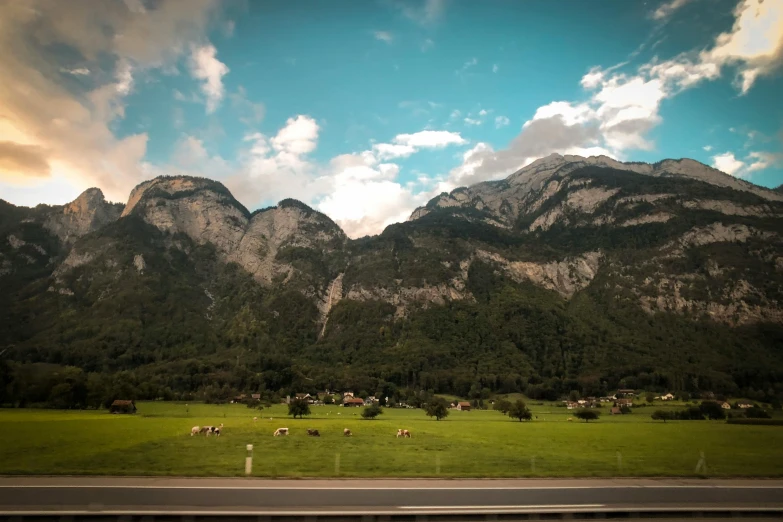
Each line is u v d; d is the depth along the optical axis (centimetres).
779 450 5744
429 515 2409
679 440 7038
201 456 4409
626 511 2514
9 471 3381
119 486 2944
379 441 6219
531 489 3012
